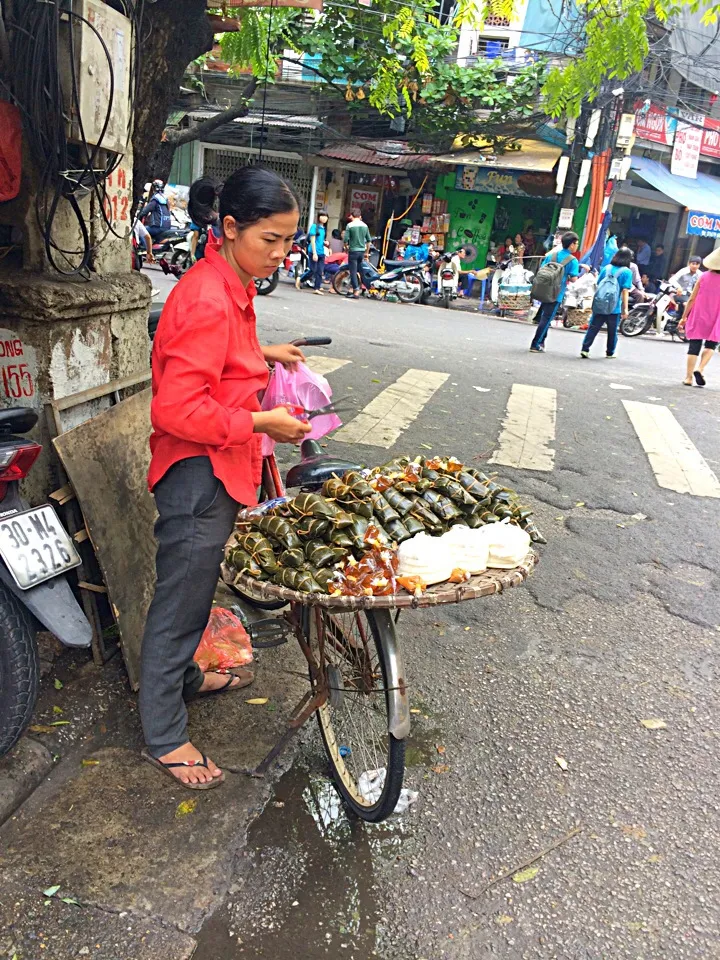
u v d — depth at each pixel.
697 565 4.34
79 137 2.58
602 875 2.21
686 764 2.73
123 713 2.69
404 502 2.09
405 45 13.50
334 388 7.20
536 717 2.93
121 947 1.88
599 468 5.75
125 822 2.24
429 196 18.17
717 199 17.47
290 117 17.44
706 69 16.20
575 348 11.94
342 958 1.91
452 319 14.13
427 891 2.11
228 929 1.95
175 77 4.29
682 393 8.62
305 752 2.62
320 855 2.20
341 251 18.17
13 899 1.98
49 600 2.24
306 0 4.50
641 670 3.30
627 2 5.60
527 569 2.01
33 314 2.71
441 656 3.29
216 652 3.01
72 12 2.43
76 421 2.96
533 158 16.36
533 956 1.94
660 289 15.37
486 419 6.73
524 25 15.73
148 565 2.95
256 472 2.46
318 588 1.87
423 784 2.52
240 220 2.00
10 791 2.28
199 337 1.98
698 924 2.07
